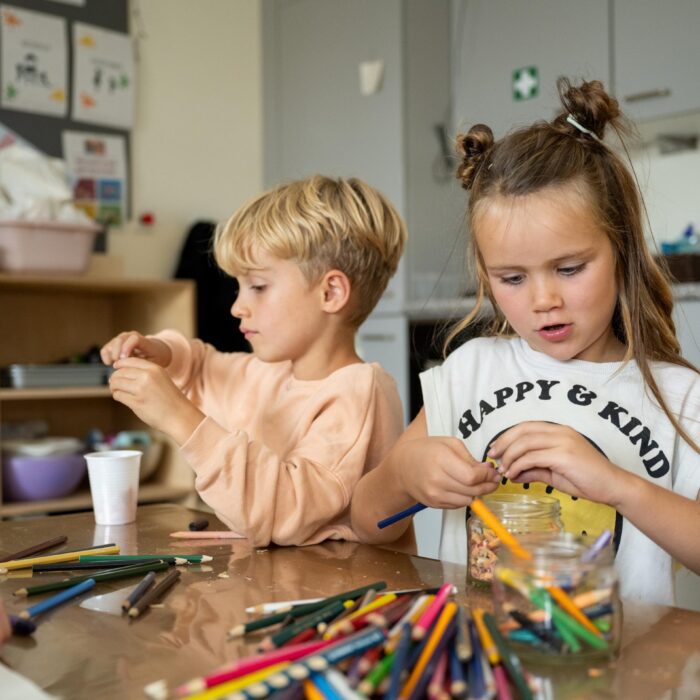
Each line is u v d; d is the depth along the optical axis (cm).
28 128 296
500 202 94
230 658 59
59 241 261
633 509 80
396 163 312
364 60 322
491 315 128
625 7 270
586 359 111
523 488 104
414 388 305
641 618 67
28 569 86
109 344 126
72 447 269
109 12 315
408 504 96
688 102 256
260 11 362
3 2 290
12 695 52
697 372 106
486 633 58
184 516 114
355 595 70
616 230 96
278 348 121
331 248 120
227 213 349
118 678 56
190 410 101
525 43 297
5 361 288
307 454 108
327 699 48
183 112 337
